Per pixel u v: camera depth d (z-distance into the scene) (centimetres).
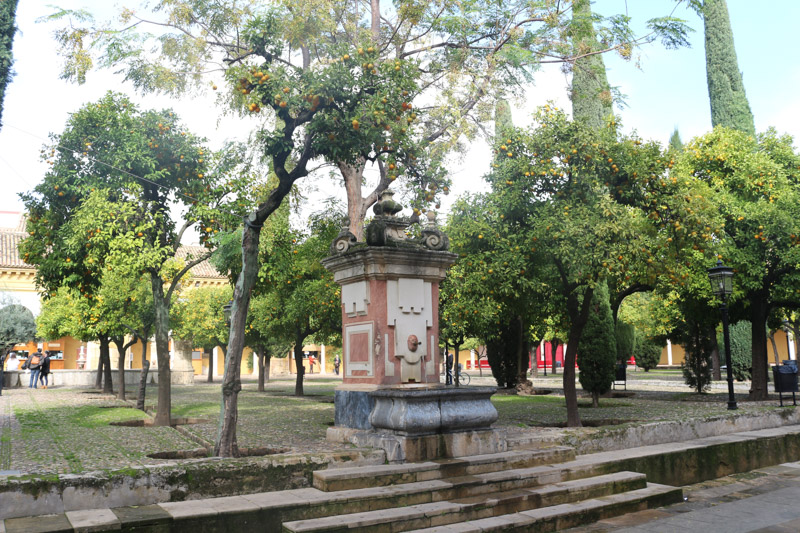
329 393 2356
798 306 1720
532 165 1017
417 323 816
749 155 1622
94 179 1159
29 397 2019
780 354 4759
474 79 1420
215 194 1255
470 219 1134
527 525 600
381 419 730
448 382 2384
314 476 627
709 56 2950
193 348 3969
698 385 2000
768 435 1044
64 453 769
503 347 2362
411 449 685
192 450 779
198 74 1253
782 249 1484
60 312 2347
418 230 1387
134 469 554
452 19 1340
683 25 1223
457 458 706
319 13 1188
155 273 1212
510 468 721
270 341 2570
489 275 1026
